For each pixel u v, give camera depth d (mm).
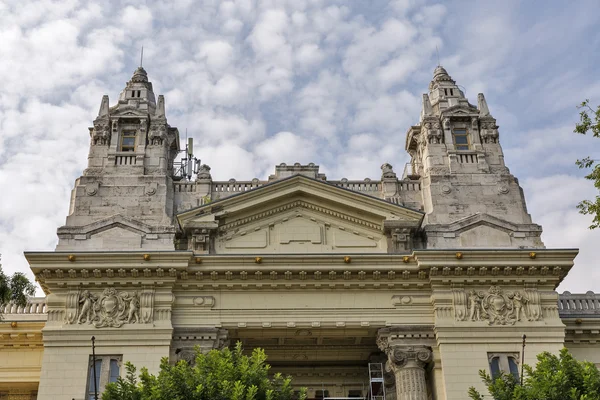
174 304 43531
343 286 44344
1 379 45281
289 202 46844
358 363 48875
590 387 33344
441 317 43625
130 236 44906
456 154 48906
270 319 43594
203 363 35156
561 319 47156
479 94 51688
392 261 44281
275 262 43938
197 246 45062
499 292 44188
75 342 41938
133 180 47219
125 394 33844
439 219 46562
